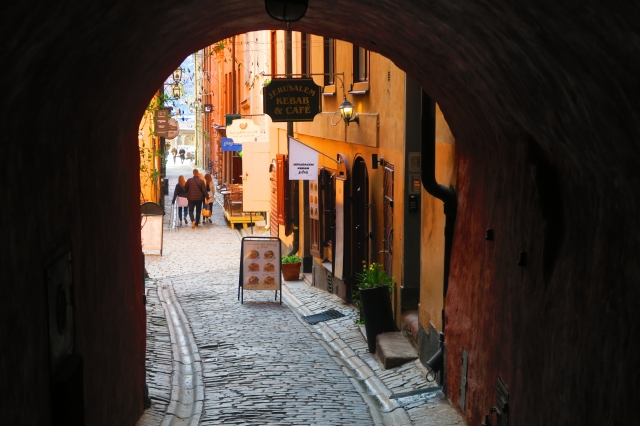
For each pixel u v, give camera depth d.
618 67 3.50
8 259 3.97
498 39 4.80
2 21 3.34
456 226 8.84
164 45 7.37
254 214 29.12
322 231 17.44
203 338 12.59
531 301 5.93
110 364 6.88
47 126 4.86
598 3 3.19
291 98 14.91
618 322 4.25
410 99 11.61
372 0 6.46
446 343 9.06
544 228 5.63
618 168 4.15
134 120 8.41
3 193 3.91
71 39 4.45
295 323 13.89
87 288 6.05
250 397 9.41
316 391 9.67
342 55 15.81
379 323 11.70
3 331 3.85
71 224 5.54
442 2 5.07
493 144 7.11
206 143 59.03
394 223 12.45
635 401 3.99
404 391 9.59
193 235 27.06
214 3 6.82
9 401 3.91
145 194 28.41
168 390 9.73
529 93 5.01
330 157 16.80
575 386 4.89
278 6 5.98
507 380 6.61
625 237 4.23
